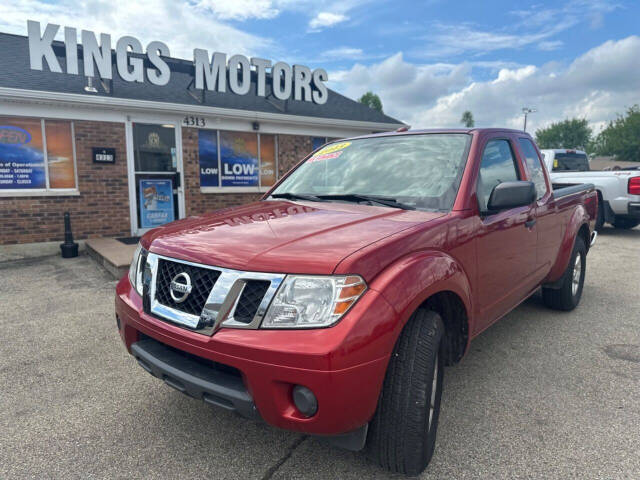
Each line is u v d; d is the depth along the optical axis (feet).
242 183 37.65
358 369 6.05
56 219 29.35
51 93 27.12
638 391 10.28
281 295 6.26
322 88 41.39
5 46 34.47
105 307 17.13
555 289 15.43
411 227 7.63
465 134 10.49
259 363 6.09
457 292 7.86
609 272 22.52
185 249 7.35
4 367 11.88
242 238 7.36
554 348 12.78
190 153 34.35
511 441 8.38
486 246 9.26
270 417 6.30
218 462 7.91
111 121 30.58
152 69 32.12
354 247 6.74
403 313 6.51
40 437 8.71
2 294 19.03
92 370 11.69
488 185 10.04
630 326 14.57
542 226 12.37
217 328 6.48
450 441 8.39
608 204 33.47
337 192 10.47
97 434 8.82
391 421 6.80
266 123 37.60
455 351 8.86
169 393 10.47
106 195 30.91
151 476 7.57
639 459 7.83
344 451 8.20
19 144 28.09
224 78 34.96
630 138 178.40
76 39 28.60
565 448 8.16
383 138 11.68
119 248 26.20
